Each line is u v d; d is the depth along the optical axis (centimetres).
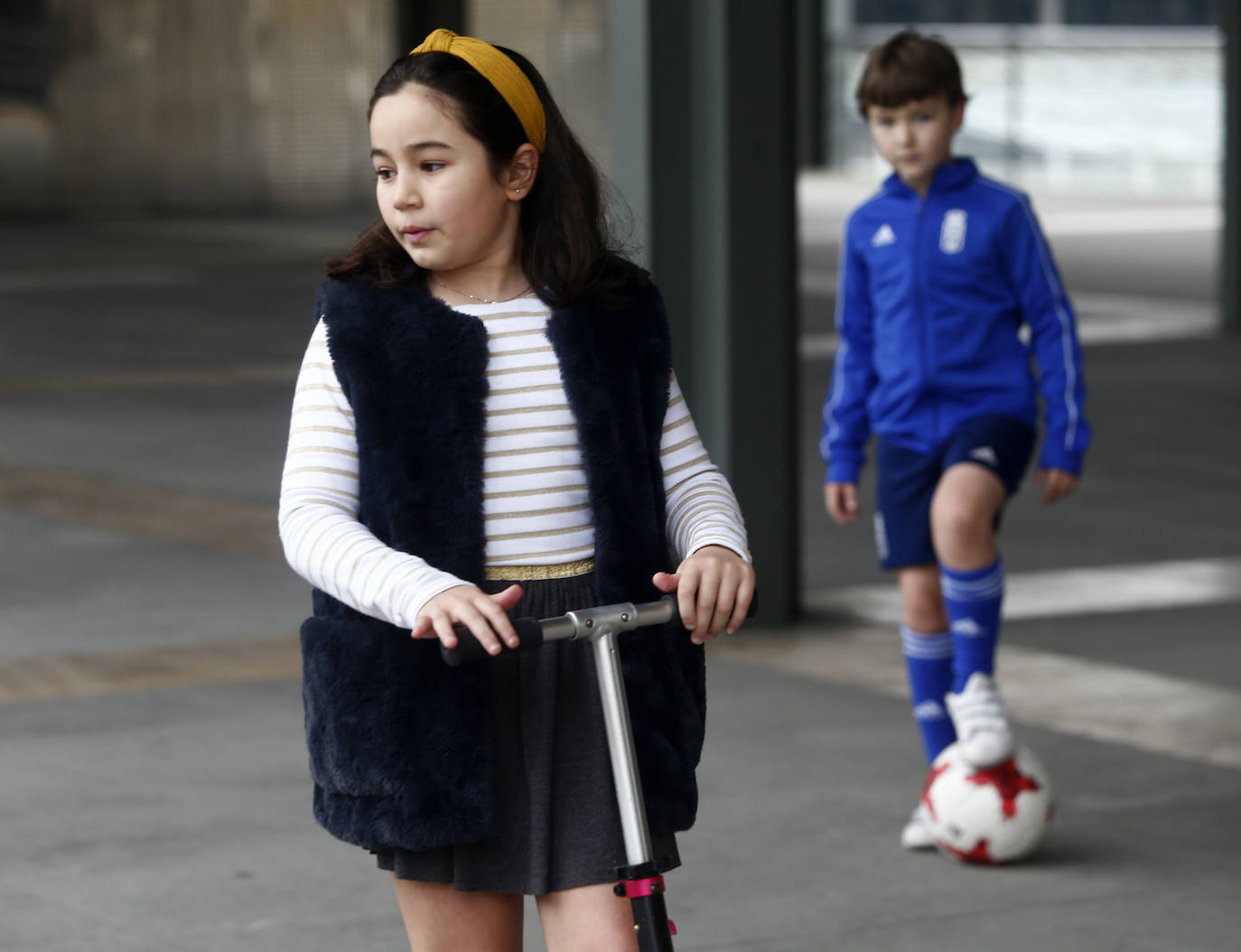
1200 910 1097
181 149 8656
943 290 1185
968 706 1162
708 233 1817
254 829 1258
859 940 1053
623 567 638
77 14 8431
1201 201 8781
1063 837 1234
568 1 9050
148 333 4556
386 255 649
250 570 2127
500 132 628
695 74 1802
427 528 627
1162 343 4253
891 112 1191
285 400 3494
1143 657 1745
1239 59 4438
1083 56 10625
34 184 8444
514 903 669
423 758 627
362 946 1055
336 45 8825
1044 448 1184
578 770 641
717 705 1577
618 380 648
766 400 1845
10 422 3219
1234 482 2716
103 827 1259
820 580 2116
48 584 2045
